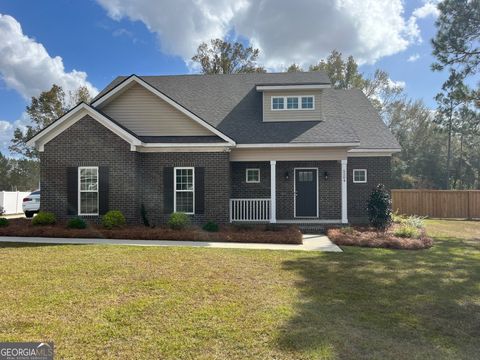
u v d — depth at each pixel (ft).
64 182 42.93
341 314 16.67
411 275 24.26
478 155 132.05
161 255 28.71
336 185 51.26
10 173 169.78
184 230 40.27
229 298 18.49
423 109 130.82
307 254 30.91
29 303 17.17
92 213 43.01
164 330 14.40
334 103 56.13
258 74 61.16
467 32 45.91
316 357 12.39
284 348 13.03
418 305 18.20
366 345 13.46
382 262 28.27
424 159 129.18
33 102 102.17
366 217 52.85
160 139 45.21
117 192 42.78
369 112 60.80
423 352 13.00
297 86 49.83
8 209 82.02
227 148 44.27
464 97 46.52
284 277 23.07
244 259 28.07
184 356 12.34
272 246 34.81
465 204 73.20
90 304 17.19
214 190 44.39
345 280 22.72
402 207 75.15
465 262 28.71
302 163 51.34
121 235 37.78
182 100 54.65
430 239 38.17
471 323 15.93
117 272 23.04
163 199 44.62
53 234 38.17
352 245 36.04
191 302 17.72
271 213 45.60
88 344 13.14
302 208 51.42
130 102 47.14
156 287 20.04
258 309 16.96
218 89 57.47
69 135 42.96
